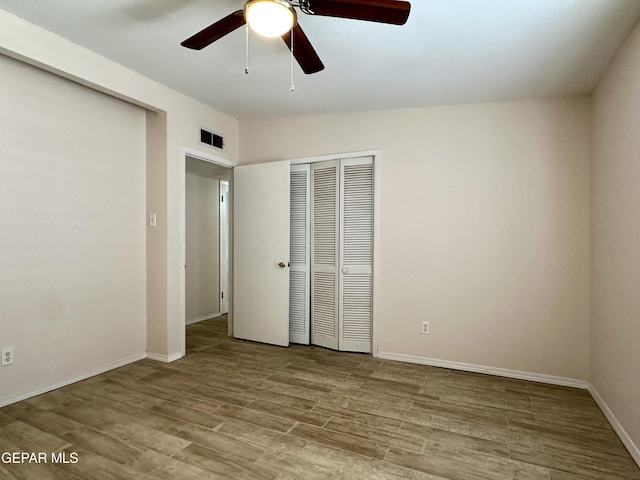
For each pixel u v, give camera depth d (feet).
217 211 16.93
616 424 6.78
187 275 15.25
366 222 11.23
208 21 6.86
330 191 11.78
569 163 9.01
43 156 8.13
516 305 9.47
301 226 12.41
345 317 11.51
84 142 8.98
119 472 5.45
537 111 9.31
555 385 9.02
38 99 8.00
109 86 8.46
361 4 4.84
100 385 8.70
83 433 6.54
